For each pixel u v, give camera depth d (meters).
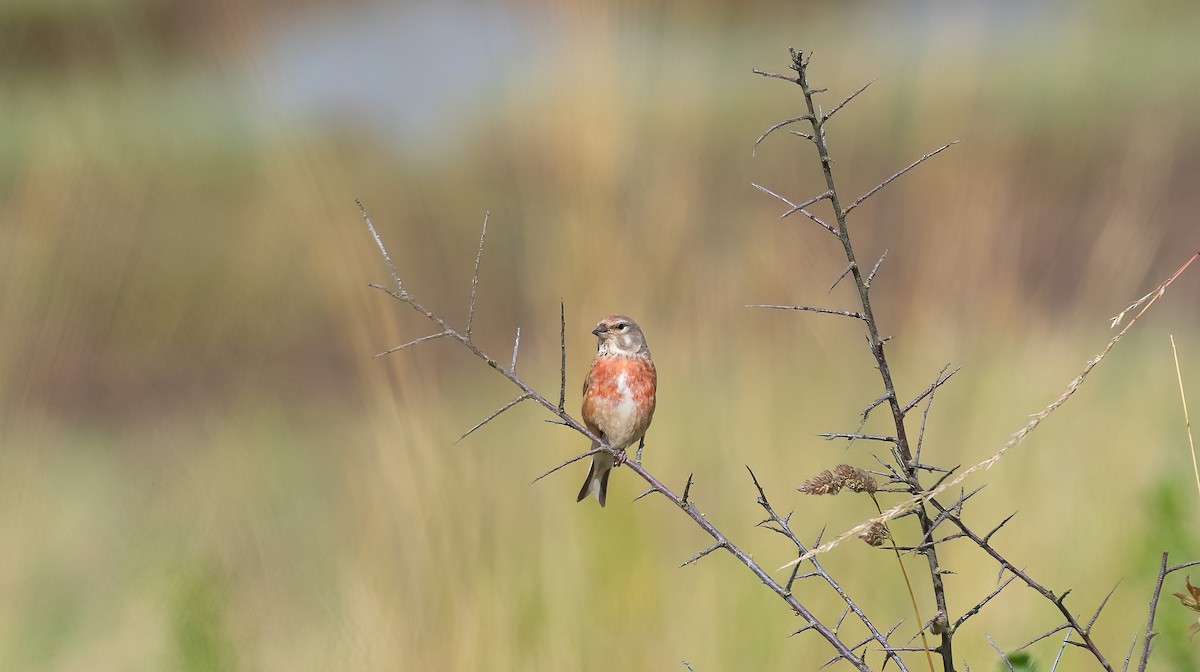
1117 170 15.50
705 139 11.13
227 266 12.59
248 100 14.05
